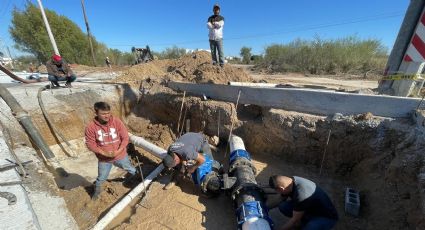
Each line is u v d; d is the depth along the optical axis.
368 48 11.62
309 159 4.52
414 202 2.53
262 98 5.02
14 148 4.16
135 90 7.64
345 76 10.47
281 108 4.80
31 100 6.05
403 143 3.16
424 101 3.35
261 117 5.10
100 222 3.49
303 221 3.02
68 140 6.43
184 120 6.23
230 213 3.59
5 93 5.58
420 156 2.77
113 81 8.94
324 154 4.25
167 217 3.46
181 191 4.05
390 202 2.90
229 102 5.59
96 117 3.69
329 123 4.10
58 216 2.65
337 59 11.81
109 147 3.82
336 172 4.23
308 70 12.73
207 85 6.04
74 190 4.29
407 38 4.23
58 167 5.59
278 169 4.59
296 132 4.44
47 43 25.38
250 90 5.17
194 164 3.85
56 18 25.91
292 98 4.60
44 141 5.54
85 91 6.84
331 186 4.03
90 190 4.38
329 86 6.89
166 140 6.21
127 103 7.48
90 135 3.63
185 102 6.18
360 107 3.91
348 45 11.99
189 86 6.48
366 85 7.29
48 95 6.27
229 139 5.11
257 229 2.78
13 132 4.87
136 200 3.99
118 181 4.71
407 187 2.76
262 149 5.05
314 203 2.76
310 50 12.91
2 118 4.95
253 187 3.41
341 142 4.03
